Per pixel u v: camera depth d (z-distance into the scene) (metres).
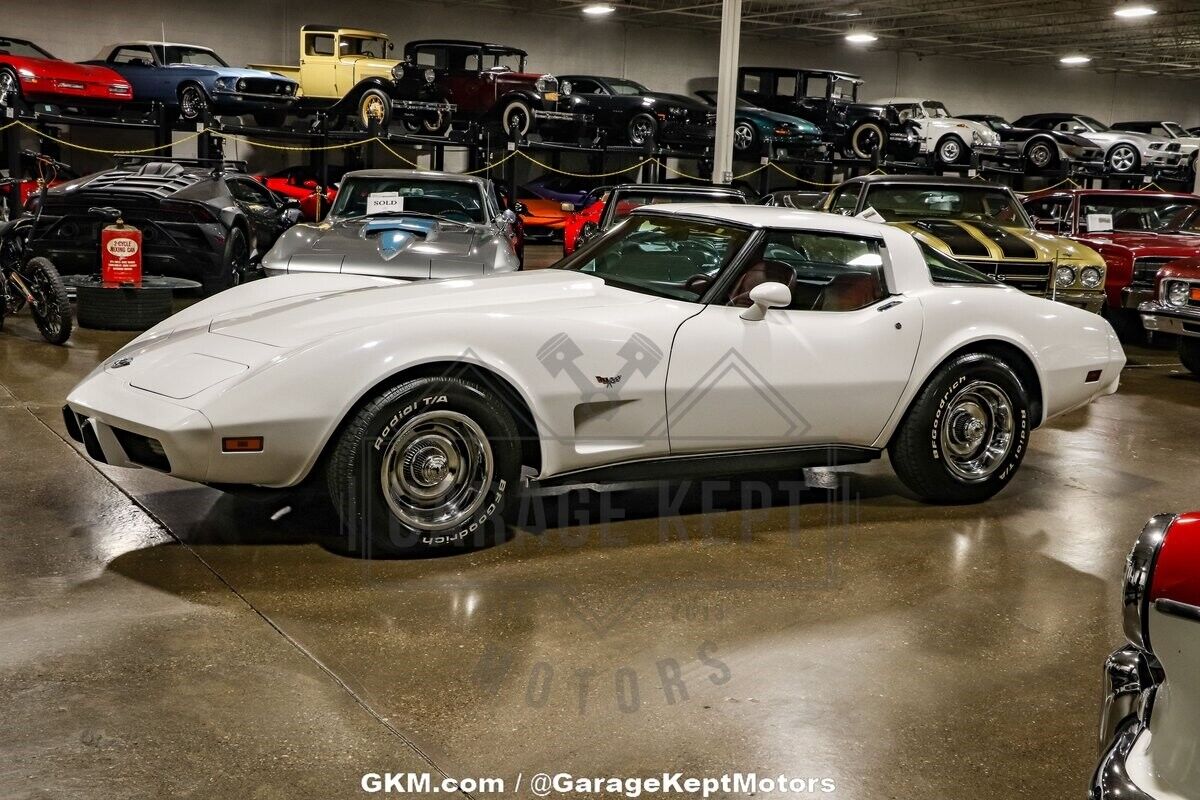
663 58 26.95
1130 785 1.57
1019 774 2.41
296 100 17.30
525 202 18.86
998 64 32.22
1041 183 22.84
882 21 26.59
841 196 9.49
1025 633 3.22
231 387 3.30
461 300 3.86
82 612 3.07
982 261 8.31
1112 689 1.78
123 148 20.95
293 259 6.96
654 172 19.12
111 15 20.78
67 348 7.40
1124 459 5.65
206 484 3.40
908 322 4.24
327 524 3.92
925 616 3.32
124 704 2.55
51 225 8.80
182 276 9.33
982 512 4.49
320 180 17.78
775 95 20.88
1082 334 4.70
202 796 2.19
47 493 4.17
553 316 3.68
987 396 4.49
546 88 17.95
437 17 24.06
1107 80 34.34
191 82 16.47
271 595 3.25
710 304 3.98
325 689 2.67
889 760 2.45
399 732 2.48
